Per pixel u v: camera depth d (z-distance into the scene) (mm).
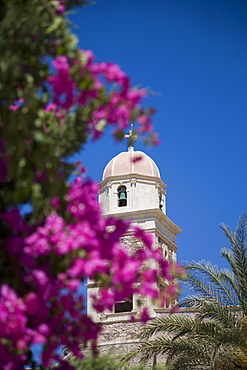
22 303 5590
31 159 6219
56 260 6285
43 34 6336
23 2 6625
